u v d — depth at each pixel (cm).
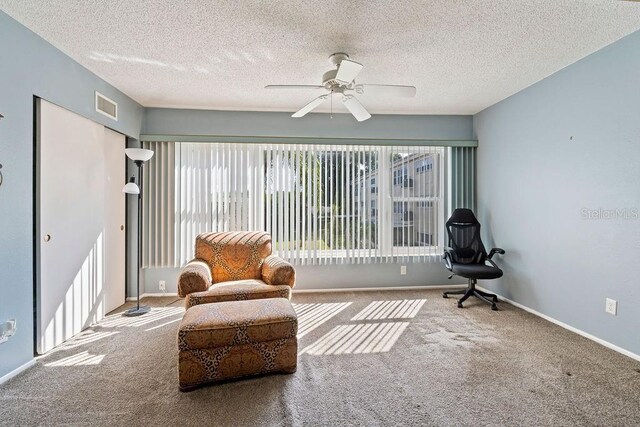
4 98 195
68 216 257
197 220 377
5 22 195
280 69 275
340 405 171
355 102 262
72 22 205
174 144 375
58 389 186
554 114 287
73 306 262
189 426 154
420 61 261
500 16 200
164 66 269
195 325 187
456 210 381
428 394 181
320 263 392
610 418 161
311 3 186
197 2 185
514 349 237
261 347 198
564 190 277
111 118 309
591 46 238
